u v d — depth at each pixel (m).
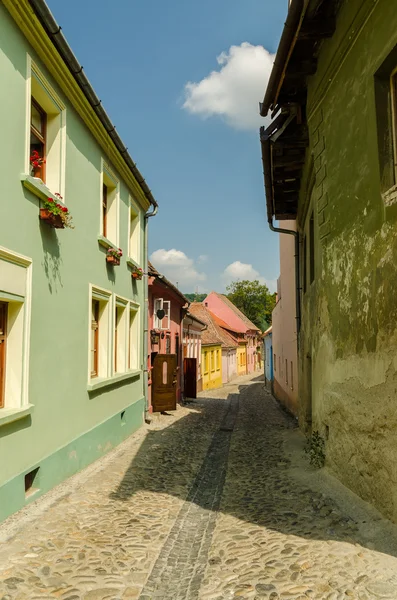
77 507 6.05
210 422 14.76
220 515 5.86
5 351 5.87
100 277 9.27
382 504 5.00
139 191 12.48
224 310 56.66
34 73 6.28
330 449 6.84
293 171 10.50
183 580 4.22
